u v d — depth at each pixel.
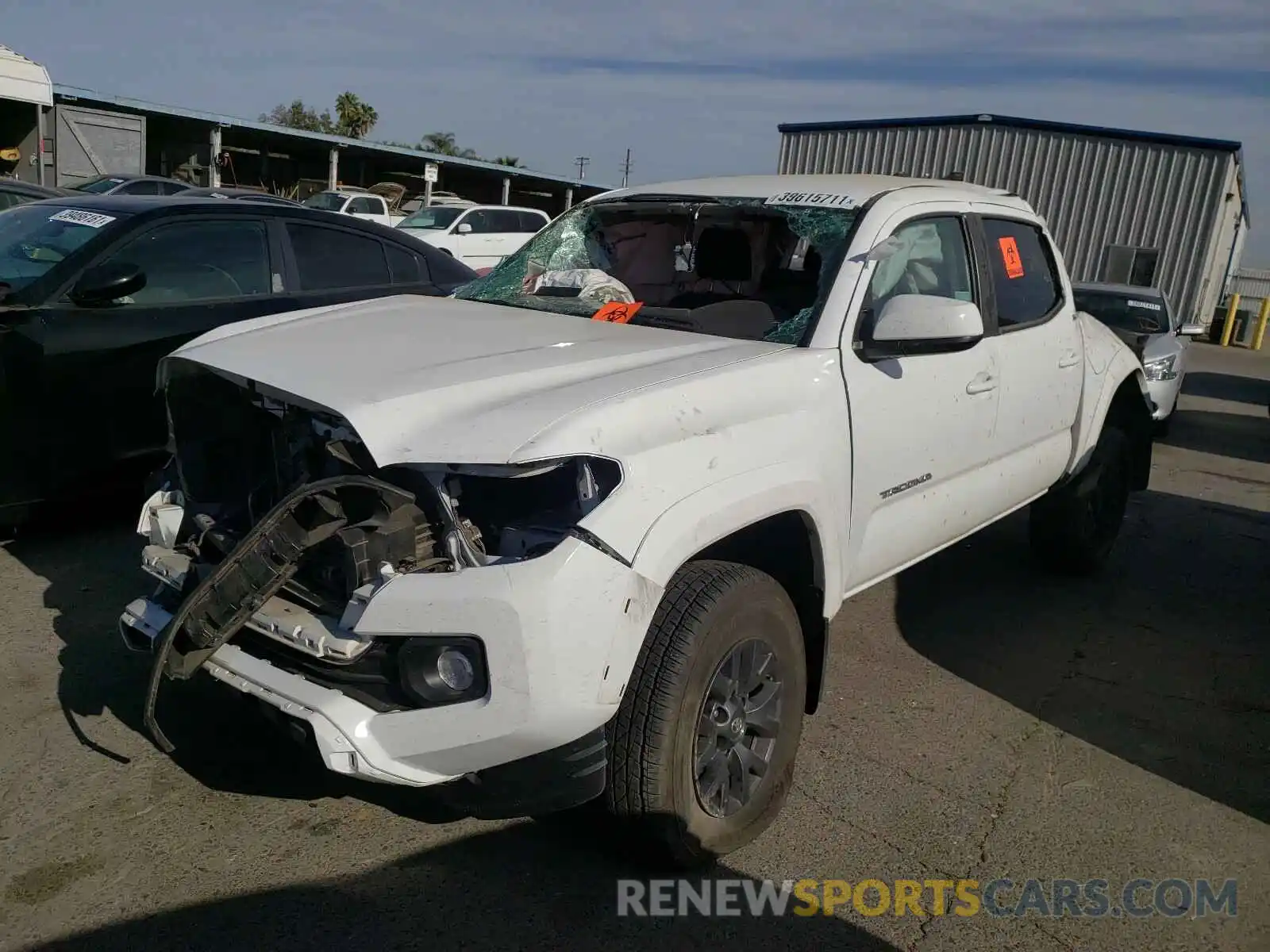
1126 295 11.84
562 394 2.78
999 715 4.25
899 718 4.16
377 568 2.60
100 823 3.11
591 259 4.64
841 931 2.87
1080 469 5.39
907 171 24.91
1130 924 2.99
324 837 3.11
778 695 3.16
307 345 3.20
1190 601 5.82
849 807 3.49
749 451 2.97
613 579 2.53
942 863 3.21
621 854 3.05
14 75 18.42
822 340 3.43
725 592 2.85
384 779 2.57
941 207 4.16
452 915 2.81
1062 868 3.24
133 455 5.25
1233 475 9.63
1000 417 4.36
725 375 3.04
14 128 19.33
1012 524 7.05
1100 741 4.09
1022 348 4.50
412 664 2.54
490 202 40.47
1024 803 3.59
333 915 2.78
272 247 5.91
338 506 2.65
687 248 4.75
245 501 3.21
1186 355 11.96
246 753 3.54
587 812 3.16
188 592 3.04
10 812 3.13
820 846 3.26
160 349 5.26
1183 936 2.95
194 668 2.79
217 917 2.74
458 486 2.66
